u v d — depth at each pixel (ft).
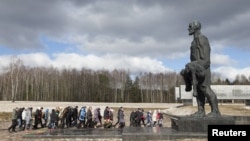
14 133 71.10
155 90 321.93
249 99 137.08
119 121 81.87
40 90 293.23
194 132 46.85
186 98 142.61
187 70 51.34
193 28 52.13
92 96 308.60
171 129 52.75
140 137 44.45
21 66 279.28
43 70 299.58
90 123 82.43
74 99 305.32
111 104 177.06
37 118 82.23
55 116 81.66
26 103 154.10
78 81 308.40
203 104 51.47
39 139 52.85
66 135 52.19
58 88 301.84
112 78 314.35
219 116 49.11
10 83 269.23
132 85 315.99
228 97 138.41
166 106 176.24
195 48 51.83
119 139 49.73
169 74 329.52
